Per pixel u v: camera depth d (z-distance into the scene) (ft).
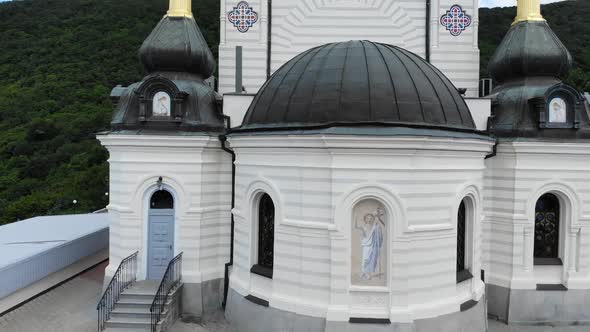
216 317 64.59
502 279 66.85
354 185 51.52
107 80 263.08
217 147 66.49
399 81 55.11
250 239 59.77
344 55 58.18
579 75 203.21
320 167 52.54
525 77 70.74
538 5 73.00
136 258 65.57
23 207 174.19
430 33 81.61
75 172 201.36
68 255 82.07
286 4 81.82
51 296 73.92
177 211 65.46
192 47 68.59
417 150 51.47
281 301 54.95
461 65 81.71
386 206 51.80
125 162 64.95
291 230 54.85
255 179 58.49
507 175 66.64
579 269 66.33
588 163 65.87
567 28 264.93
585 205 66.03
